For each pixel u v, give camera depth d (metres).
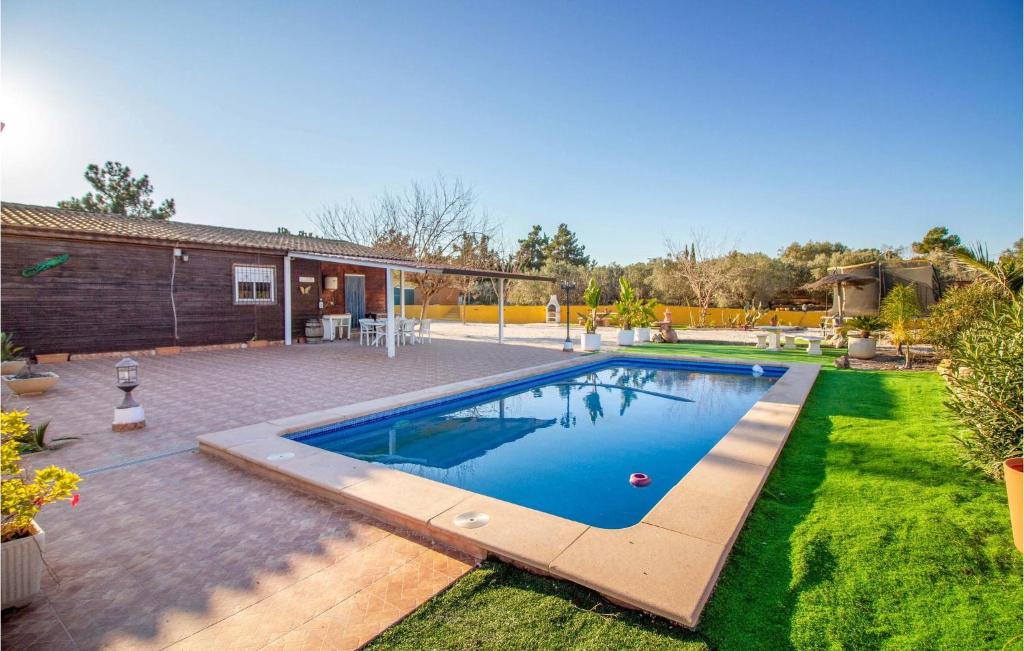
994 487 3.74
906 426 5.66
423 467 5.51
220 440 5.02
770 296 30.98
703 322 27.84
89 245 11.46
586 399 9.09
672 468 5.47
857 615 2.26
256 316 14.59
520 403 8.76
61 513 3.54
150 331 12.50
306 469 4.16
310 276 16.25
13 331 10.49
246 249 13.96
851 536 3.03
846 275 15.32
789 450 4.97
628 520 4.18
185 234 13.65
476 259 26.08
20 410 6.59
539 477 5.20
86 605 2.46
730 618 2.26
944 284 16.08
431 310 35.31
